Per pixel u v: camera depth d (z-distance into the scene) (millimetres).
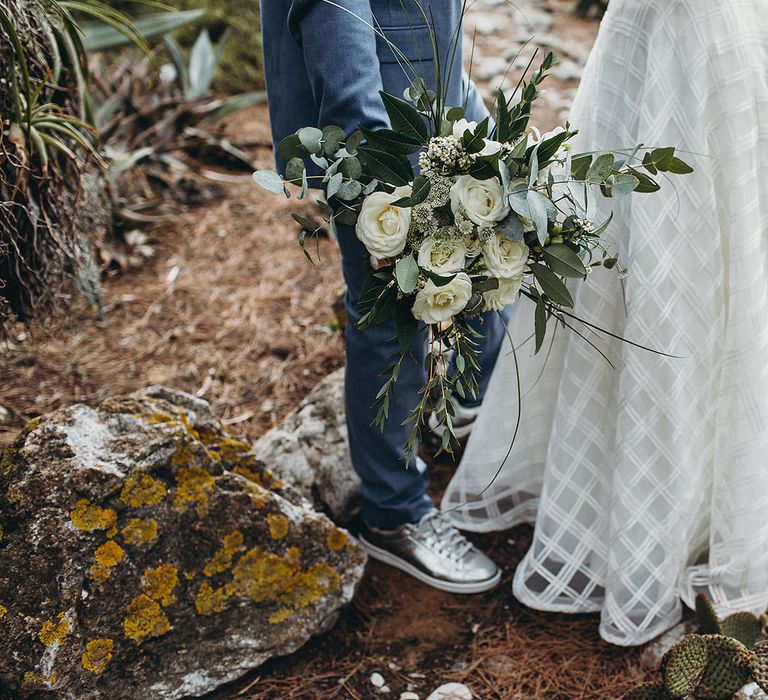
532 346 1949
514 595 2041
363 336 1828
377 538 2109
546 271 1431
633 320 1681
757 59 1585
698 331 1686
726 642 1502
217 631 1795
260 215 3588
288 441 2240
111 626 1687
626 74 1657
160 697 1723
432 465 2436
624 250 1716
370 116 1587
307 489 2174
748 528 1799
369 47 1601
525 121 1415
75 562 1670
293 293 3111
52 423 1803
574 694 1823
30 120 1850
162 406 1956
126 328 2928
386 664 1904
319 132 1445
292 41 1766
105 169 2324
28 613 1621
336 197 1472
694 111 1578
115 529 1727
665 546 1800
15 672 1592
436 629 1988
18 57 1801
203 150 3914
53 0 1977
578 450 1859
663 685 1571
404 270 1353
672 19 1571
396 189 1395
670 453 1738
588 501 1894
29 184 1971
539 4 5348
